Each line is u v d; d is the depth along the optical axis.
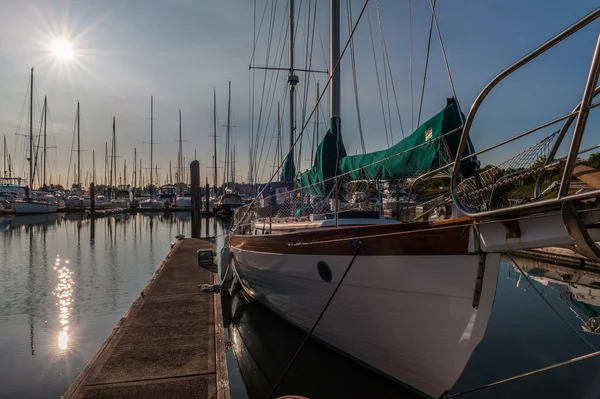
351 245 4.76
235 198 42.78
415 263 4.08
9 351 6.89
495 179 4.37
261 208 8.59
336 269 5.05
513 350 6.70
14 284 12.20
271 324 8.07
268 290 7.45
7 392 5.41
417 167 4.93
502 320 8.32
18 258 17.11
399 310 4.41
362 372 5.39
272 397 5.48
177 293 8.34
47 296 10.77
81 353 6.81
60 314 9.12
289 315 6.97
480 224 3.44
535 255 15.16
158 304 7.48
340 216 6.42
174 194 63.03
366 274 4.64
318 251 5.33
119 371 4.62
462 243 3.63
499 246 3.31
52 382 5.71
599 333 7.41
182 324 6.30
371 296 4.68
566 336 7.32
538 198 3.74
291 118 12.02
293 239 5.92
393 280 4.35
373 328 4.84
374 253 4.49
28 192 44.16
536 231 3.06
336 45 8.16
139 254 18.36
